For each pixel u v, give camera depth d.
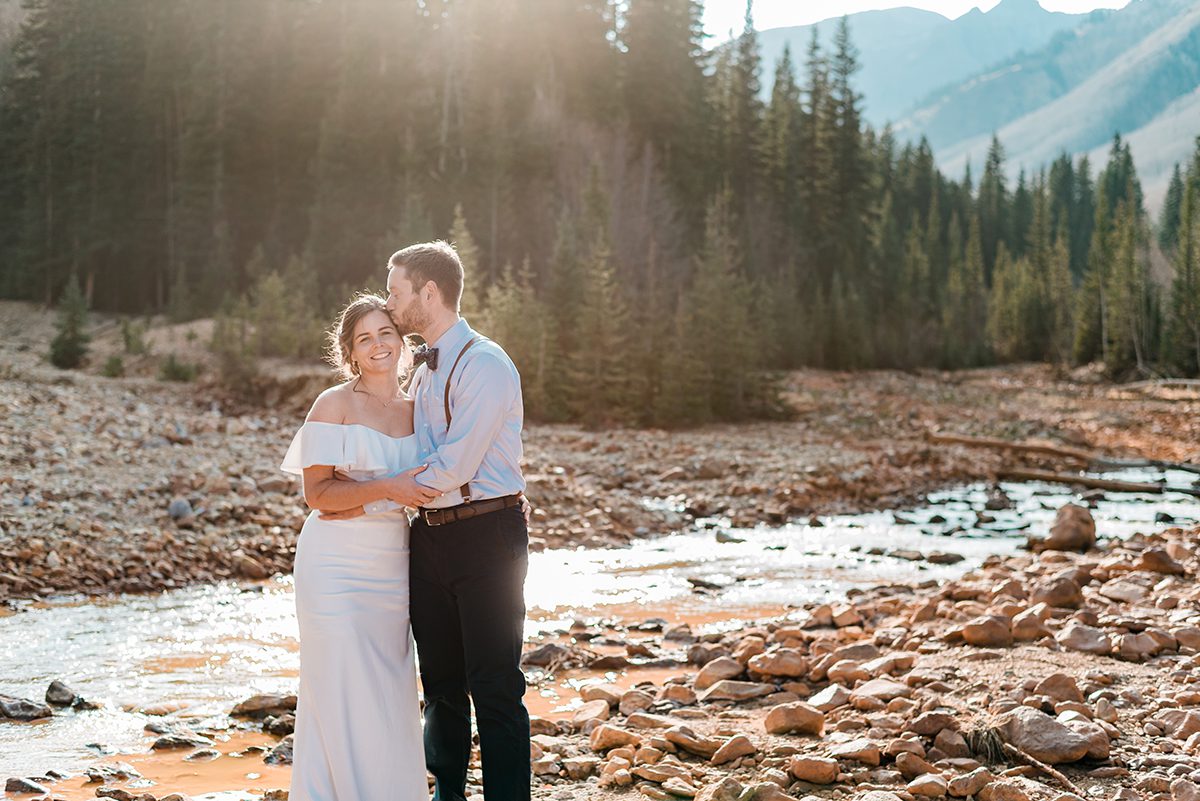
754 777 4.25
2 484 10.59
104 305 62.44
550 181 51.03
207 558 9.47
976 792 3.93
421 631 3.76
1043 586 7.46
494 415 3.56
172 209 60.16
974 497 16.98
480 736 3.62
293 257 44.28
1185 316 58.84
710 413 27.36
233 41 61.03
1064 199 135.75
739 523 13.73
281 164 59.41
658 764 4.37
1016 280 86.69
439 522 3.62
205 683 5.91
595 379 25.53
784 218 64.38
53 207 63.56
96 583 8.52
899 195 103.06
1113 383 58.16
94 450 13.08
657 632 7.62
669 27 62.62
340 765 3.49
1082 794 3.92
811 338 49.22
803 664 5.95
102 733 5.00
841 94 70.75
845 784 4.14
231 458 13.97
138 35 65.75
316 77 59.75
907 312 65.88
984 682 5.27
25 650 6.57
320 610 3.55
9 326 56.50
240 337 34.72
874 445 22.53
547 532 12.09
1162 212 121.25
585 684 6.10
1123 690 5.11
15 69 75.94
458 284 3.74
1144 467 21.52
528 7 58.59
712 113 66.25
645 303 32.75
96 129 62.47
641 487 15.94
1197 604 6.98
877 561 11.11
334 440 3.59
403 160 51.16
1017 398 42.00
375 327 3.68
